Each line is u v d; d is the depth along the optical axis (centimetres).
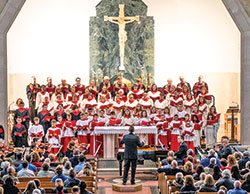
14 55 3153
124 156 1867
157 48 3178
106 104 2531
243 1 2320
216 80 3194
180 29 3198
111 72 3052
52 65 3180
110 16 3031
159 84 3191
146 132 2241
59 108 2472
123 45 2981
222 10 3186
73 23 3189
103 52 3048
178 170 1586
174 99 2552
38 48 3173
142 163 2030
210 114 2444
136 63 3047
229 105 3191
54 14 3183
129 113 2378
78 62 3195
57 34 3184
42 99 2639
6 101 2362
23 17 3164
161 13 3194
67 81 3184
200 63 3184
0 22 2294
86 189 1399
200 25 3195
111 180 2003
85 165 1590
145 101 2567
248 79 2361
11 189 1310
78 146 2017
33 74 3166
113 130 2231
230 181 1370
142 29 3044
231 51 3192
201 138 2505
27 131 2506
